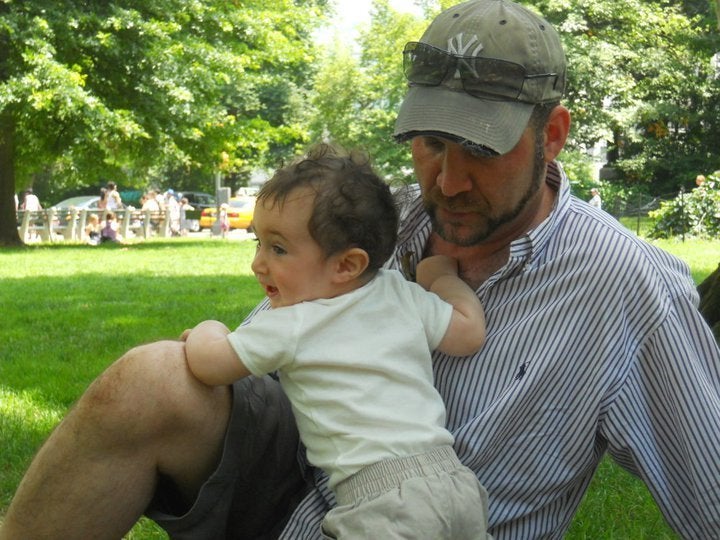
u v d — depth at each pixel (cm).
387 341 139
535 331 142
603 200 1819
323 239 138
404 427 136
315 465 140
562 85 144
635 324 143
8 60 1227
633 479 258
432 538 130
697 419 141
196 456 142
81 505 139
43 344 505
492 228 143
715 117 2008
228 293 726
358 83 2139
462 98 138
